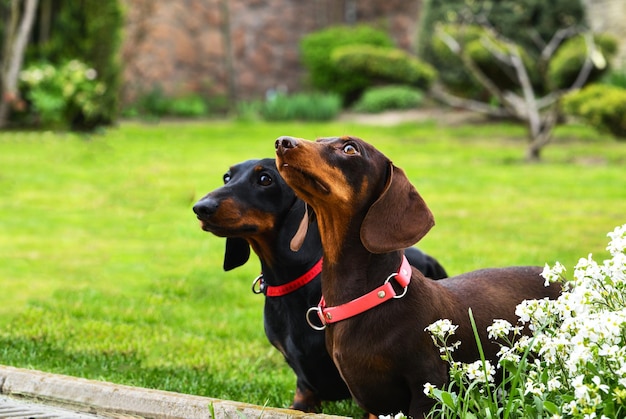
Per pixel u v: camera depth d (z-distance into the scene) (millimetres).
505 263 7906
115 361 5383
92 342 5801
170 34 24531
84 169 13828
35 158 14695
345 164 3236
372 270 3301
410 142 18078
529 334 3641
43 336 5883
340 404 4594
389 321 3254
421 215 3287
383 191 3318
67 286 7438
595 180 12961
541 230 9516
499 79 18766
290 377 5203
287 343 4145
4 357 5277
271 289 4137
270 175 3959
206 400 3502
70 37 18328
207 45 25250
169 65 24578
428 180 13094
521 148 16984
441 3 21391
